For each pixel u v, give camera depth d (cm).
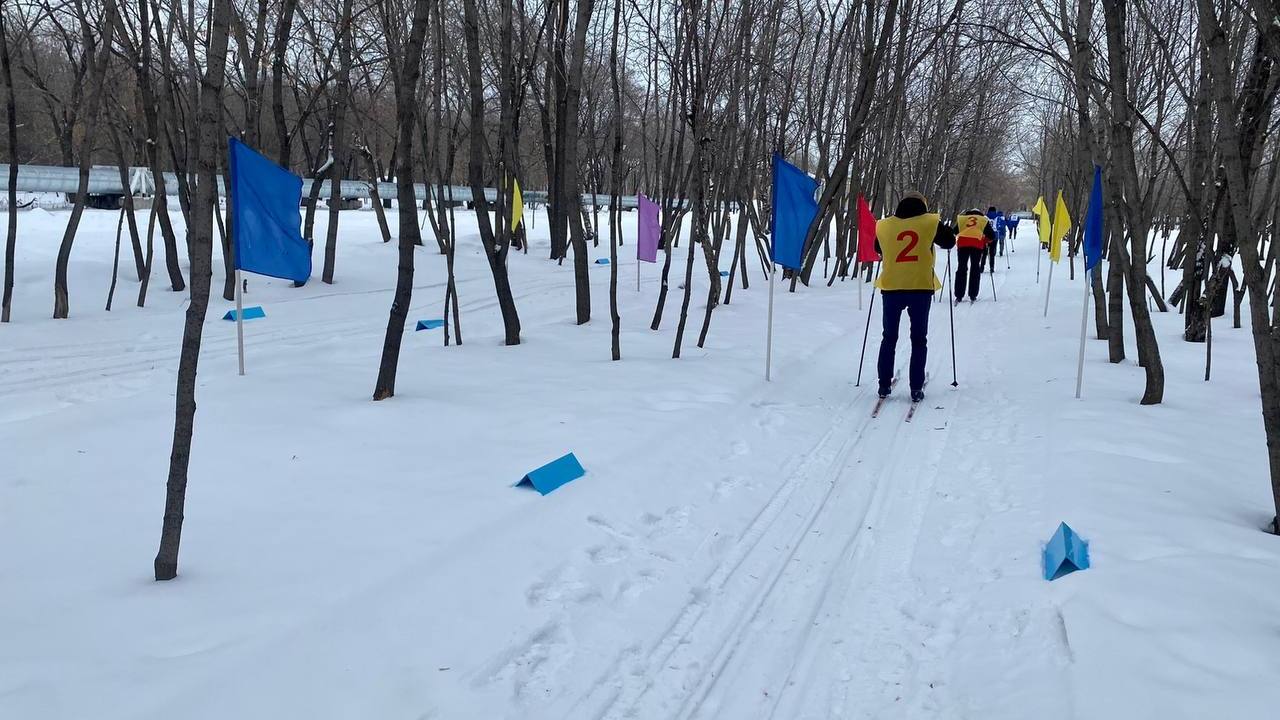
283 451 522
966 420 652
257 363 856
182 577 352
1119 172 790
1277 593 321
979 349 983
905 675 312
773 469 543
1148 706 260
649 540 427
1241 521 414
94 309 1139
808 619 354
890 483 516
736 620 353
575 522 431
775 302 1389
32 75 1312
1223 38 352
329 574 357
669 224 1045
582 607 354
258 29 1317
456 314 947
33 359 856
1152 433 564
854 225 1948
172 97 1195
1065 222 1266
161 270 1365
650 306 1337
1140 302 659
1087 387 736
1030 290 1702
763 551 421
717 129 1059
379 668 296
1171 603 317
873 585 383
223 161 1222
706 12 843
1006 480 501
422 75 1201
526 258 1966
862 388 771
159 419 596
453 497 450
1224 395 703
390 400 652
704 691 303
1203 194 971
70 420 595
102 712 260
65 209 1827
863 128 1166
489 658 310
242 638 305
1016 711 277
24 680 274
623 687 303
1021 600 349
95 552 378
